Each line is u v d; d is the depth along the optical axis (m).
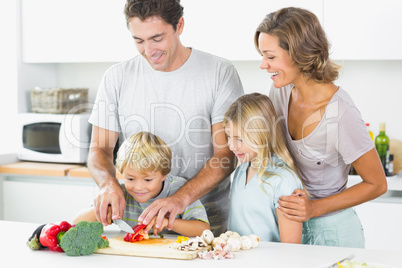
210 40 2.94
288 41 1.51
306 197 1.56
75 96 3.30
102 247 1.37
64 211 3.06
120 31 3.09
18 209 3.15
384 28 2.68
